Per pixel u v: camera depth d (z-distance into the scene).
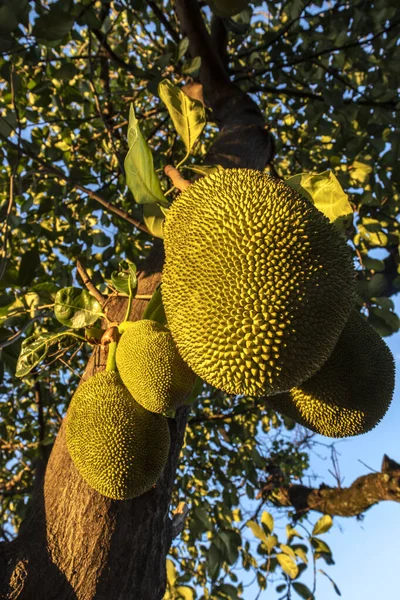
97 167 2.58
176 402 0.88
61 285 1.97
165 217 1.01
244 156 1.51
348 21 2.13
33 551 0.85
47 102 2.08
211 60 1.79
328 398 0.92
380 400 0.94
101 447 0.84
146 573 0.89
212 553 1.92
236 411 2.77
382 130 2.03
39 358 1.06
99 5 2.17
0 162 2.25
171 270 0.85
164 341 0.88
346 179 2.07
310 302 0.76
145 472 0.87
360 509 2.98
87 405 0.89
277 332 0.74
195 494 2.90
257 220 0.79
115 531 0.89
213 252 0.79
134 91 2.18
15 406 2.85
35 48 1.55
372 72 2.12
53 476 0.95
